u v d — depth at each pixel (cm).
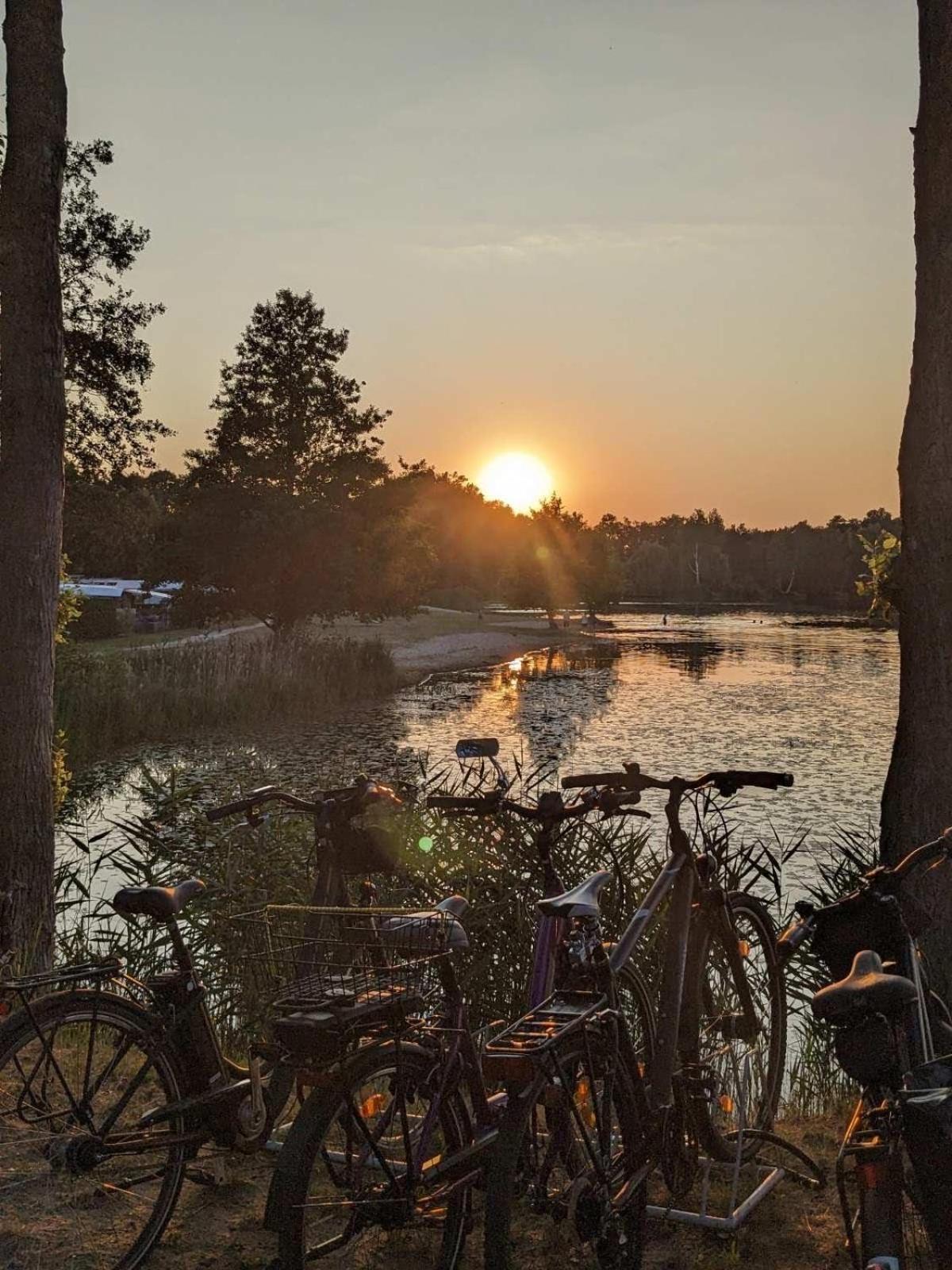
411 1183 322
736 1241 387
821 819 1753
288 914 390
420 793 726
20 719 730
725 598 19125
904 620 560
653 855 724
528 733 3069
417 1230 368
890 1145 284
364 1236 369
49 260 749
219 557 4894
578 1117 337
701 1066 398
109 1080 396
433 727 3212
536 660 6175
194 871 754
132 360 2727
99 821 1667
